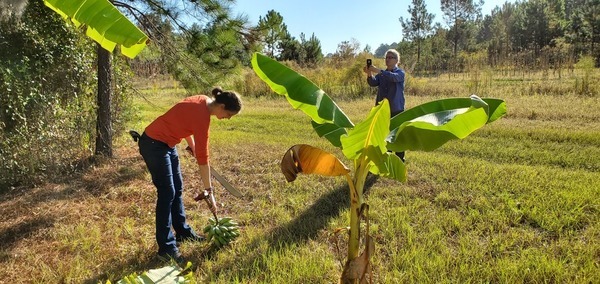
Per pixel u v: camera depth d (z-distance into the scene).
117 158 7.23
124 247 4.13
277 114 12.28
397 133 2.24
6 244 4.27
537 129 8.47
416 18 49.78
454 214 4.59
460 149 7.30
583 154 6.68
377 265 3.64
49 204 5.23
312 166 2.33
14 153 6.04
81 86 7.27
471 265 3.50
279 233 4.31
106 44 2.02
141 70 14.95
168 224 3.83
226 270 3.66
